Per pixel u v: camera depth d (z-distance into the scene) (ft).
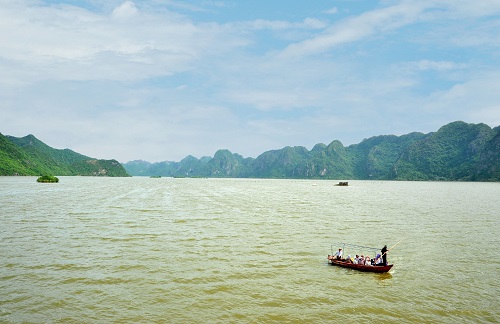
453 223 151.23
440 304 65.10
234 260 89.92
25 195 266.16
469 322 58.03
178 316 58.39
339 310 62.08
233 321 57.11
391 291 71.36
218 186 494.18
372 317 59.52
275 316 59.26
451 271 84.38
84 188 371.15
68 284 71.67
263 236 119.14
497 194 362.12
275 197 296.92
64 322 55.67
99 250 97.19
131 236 115.44
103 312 59.36
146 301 64.03
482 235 125.39
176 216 161.17
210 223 143.13
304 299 66.49
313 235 122.31
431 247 107.34
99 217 154.61
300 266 86.74
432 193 381.19
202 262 87.56
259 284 73.67
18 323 54.95
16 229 125.18
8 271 78.89
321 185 644.27
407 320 58.54
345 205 229.25
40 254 92.53
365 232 129.08
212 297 66.33
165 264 85.35
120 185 463.83
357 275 81.05
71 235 115.96
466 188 518.37
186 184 550.36
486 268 86.74
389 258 95.30
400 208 212.84
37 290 68.28
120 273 78.54
